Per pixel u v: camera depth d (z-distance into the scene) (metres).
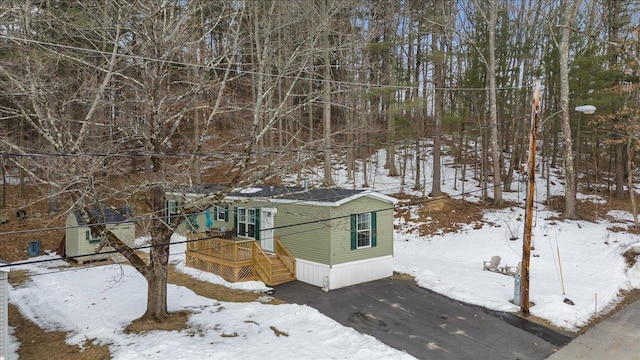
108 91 12.48
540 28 30.86
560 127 27.34
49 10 9.28
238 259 16.23
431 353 10.00
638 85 21.55
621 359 9.74
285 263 16.62
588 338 10.90
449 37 27.92
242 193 18.98
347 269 15.61
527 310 12.38
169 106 11.61
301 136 29.64
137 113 11.94
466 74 26.61
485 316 12.34
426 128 30.31
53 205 23.09
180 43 10.87
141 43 11.02
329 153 26.11
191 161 11.12
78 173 9.08
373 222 16.45
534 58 29.92
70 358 9.83
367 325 11.75
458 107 27.97
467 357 9.81
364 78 24.66
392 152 30.81
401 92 28.84
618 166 26.31
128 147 13.20
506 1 34.25
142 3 10.01
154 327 11.22
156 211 10.23
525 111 29.73
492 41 23.44
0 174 25.61
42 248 21.11
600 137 24.12
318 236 15.59
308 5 17.00
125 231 19.06
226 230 19.08
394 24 29.78
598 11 29.97
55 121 9.31
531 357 9.83
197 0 11.43
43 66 9.78
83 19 9.84
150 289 11.62
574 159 30.00
